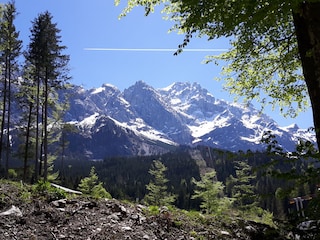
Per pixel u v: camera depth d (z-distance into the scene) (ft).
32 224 20.51
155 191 162.20
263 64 22.24
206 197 106.32
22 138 117.29
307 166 10.78
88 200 26.94
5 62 110.63
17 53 111.34
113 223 22.07
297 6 13.83
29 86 111.45
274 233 18.98
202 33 20.92
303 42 15.53
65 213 22.98
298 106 24.76
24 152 113.60
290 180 10.60
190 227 24.38
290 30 19.07
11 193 26.55
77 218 22.34
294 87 23.04
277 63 22.36
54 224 20.89
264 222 29.86
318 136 13.93
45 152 100.89
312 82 15.12
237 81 24.13
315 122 14.97
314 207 10.26
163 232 22.21
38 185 30.19
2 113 116.47
